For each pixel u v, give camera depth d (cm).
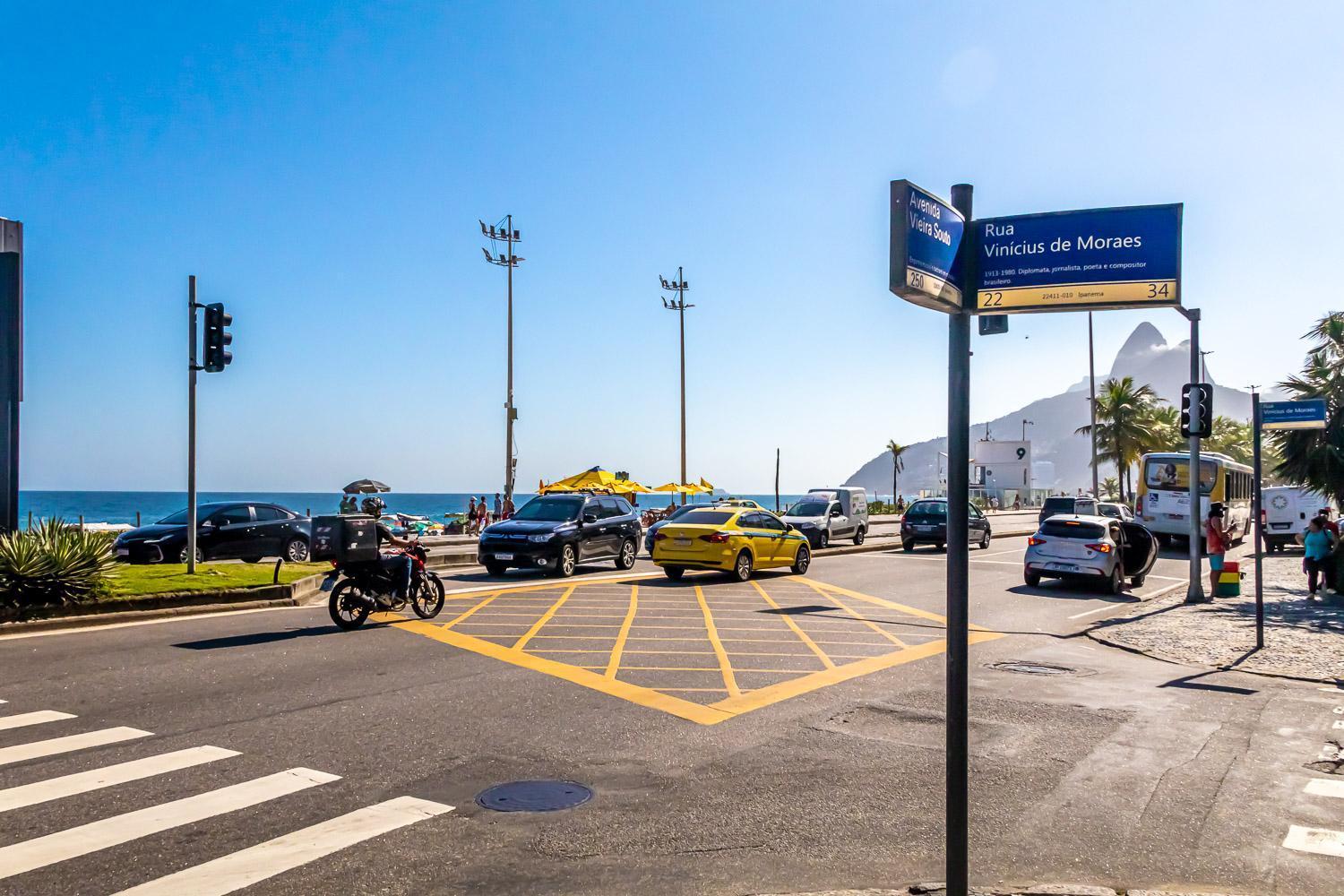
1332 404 2005
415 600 1364
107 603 1354
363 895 454
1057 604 1773
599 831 545
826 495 3300
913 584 2091
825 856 512
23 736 730
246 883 465
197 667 1005
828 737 762
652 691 931
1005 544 3716
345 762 669
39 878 466
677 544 2073
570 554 2120
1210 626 1439
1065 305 389
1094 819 575
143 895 449
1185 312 1762
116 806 572
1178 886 477
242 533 2206
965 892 373
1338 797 618
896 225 337
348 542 1252
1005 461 8475
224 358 1703
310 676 962
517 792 611
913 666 1097
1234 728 805
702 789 623
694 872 488
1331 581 1906
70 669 984
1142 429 6744
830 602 1727
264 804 581
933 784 640
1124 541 2064
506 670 1016
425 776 642
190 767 653
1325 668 1105
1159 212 379
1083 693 956
